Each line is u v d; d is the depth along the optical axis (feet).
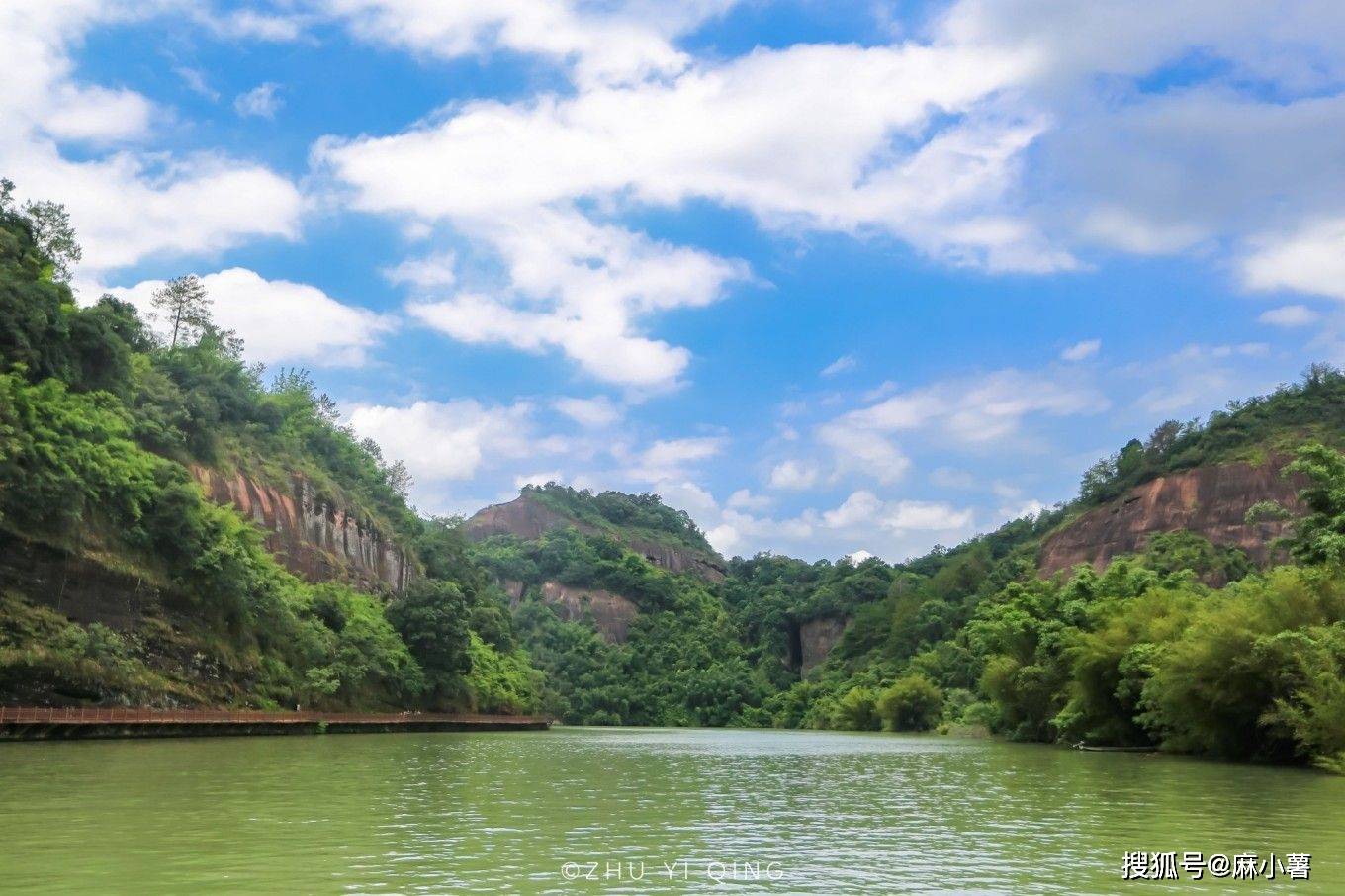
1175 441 613.11
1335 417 538.06
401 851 74.49
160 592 260.83
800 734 474.90
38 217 320.91
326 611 354.33
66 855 69.51
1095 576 288.92
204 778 127.65
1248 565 434.71
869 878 67.41
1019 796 123.34
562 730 500.33
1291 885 64.95
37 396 236.02
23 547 222.69
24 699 211.61
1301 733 152.15
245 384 417.49
